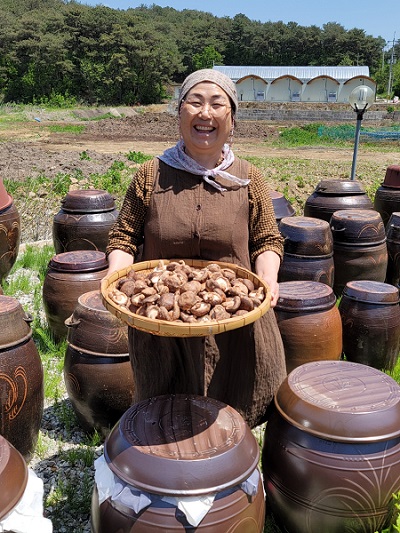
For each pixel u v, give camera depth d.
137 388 3.17
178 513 2.34
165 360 3.01
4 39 59.16
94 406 3.96
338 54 89.62
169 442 2.53
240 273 2.83
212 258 2.96
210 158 2.89
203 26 91.81
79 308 4.04
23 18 60.41
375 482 2.67
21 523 2.41
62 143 26.45
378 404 2.81
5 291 6.87
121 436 2.58
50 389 4.76
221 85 2.78
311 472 2.72
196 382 3.02
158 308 2.42
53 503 3.46
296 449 2.78
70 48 58.59
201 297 2.54
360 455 2.67
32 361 3.64
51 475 3.75
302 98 52.59
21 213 10.98
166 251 2.96
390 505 2.72
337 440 2.68
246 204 2.94
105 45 57.53
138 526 2.36
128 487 2.41
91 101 56.81
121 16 59.75
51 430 4.30
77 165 15.58
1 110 44.75
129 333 3.10
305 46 90.38
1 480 2.39
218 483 2.37
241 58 90.81
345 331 5.05
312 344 4.30
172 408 2.80
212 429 2.63
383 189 8.43
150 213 2.94
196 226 2.87
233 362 3.12
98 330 3.89
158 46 59.56
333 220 6.35
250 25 94.31
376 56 90.62
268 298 2.50
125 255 2.99
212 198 2.88
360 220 6.12
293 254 5.74
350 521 2.72
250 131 33.75
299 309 4.31
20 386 3.52
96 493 2.57
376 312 4.89
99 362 3.89
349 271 6.17
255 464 2.54
